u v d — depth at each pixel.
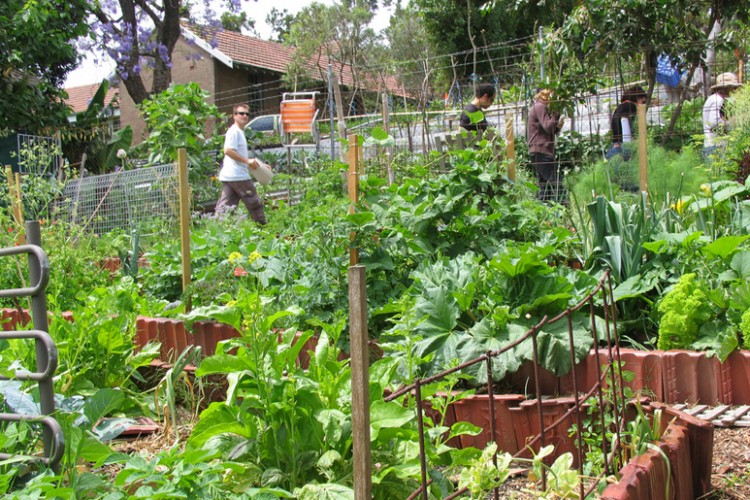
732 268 3.90
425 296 3.89
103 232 9.07
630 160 7.21
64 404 3.10
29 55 14.80
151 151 12.84
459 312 3.84
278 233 7.38
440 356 3.66
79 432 2.65
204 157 12.80
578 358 3.52
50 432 2.54
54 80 16.70
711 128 7.89
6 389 2.90
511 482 3.08
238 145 9.31
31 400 2.88
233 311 2.79
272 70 30.12
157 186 8.49
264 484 2.47
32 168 9.82
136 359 4.18
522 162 8.34
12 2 14.73
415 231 4.82
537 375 2.38
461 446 3.46
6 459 2.52
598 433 3.01
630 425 3.02
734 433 3.27
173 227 8.20
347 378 2.68
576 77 8.62
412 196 5.01
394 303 4.09
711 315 3.68
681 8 8.65
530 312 3.82
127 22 20.09
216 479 2.28
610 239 4.34
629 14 8.70
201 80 29.45
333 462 2.54
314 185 8.74
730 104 7.48
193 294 5.18
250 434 2.59
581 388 3.56
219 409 2.59
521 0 12.38
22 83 14.41
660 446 2.68
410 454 2.52
